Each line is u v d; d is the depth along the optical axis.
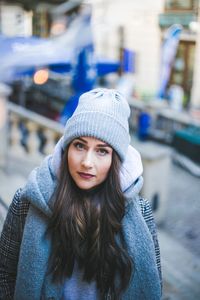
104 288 1.41
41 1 10.96
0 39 7.20
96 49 17.11
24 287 1.37
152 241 1.42
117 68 9.52
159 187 5.69
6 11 11.06
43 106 15.28
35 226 1.37
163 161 5.61
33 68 7.04
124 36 16.27
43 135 7.47
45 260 1.36
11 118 7.44
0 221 4.02
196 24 13.83
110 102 1.34
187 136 10.20
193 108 13.49
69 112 7.77
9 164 6.73
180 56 14.74
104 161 1.34
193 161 10.02
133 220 1.41
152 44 15.36
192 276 4.18
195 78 13.95
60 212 1.35
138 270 1.39
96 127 1.29
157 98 13.83
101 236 1.38
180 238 5.89
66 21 11.01
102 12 16.66
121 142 1.34
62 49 7.44
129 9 15.91
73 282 1.41
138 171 1.42
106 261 1.38
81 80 7.76
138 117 12.12
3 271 1.51
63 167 1.38
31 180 1.39
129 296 1.42
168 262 4.50
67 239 1.36
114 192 1.37
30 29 11.89
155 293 1.41
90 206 1.37
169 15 14.61
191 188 8.46
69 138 1.33
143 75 15.70
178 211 7.03
